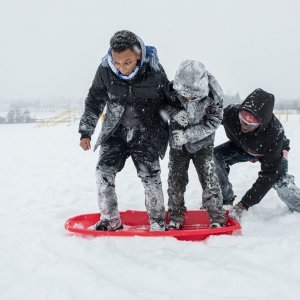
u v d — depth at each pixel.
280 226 3.55
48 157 8.86
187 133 3.25
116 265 2.67
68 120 28.59
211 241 3.11
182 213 3.51
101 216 3.42
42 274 2.56
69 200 4.72
